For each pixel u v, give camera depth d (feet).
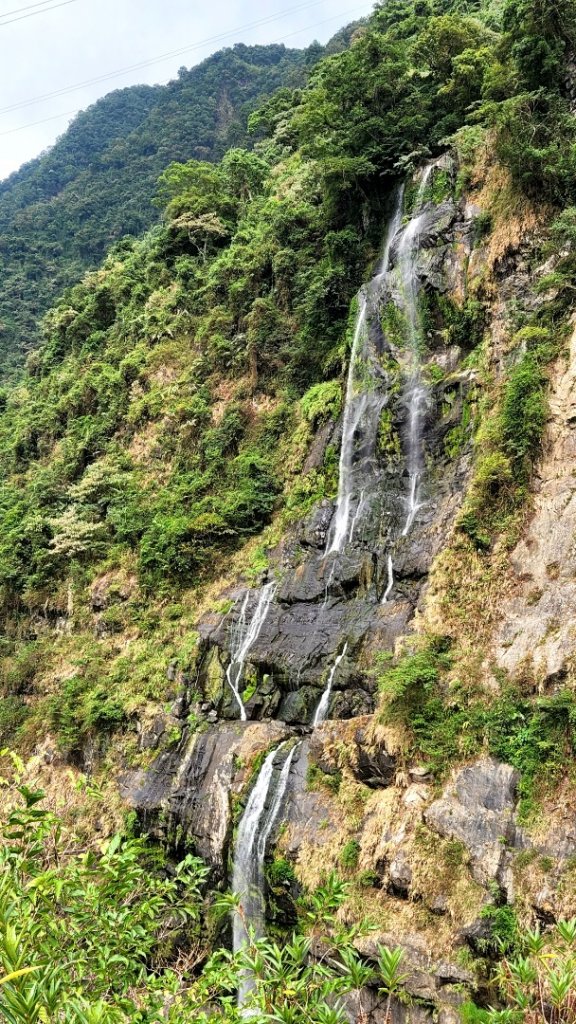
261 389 97.71
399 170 83.76
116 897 21.12
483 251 68.28
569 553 48.62
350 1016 39.17
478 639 50.62
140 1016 18.47
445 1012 36.40
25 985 14.52
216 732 66.85
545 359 56.54
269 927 49.21
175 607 85.66
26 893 18.28
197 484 95.04
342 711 56.65
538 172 64.85
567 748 41.50
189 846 59.57
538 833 39.63
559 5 66.33
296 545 76.48
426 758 46.57
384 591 62.08
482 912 38.29
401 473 68.28
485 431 58.34
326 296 89.04
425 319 71.77
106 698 82.07
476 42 86.63
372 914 42.01
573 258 59.11
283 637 67.77
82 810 72.90
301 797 52.24
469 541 55.21
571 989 26.63
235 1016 18.98
